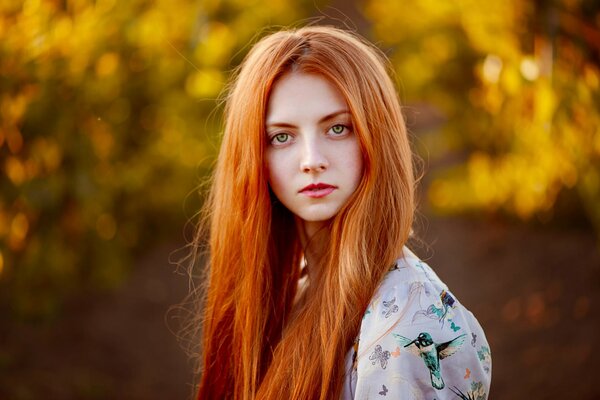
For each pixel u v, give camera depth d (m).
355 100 1.45
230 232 1.66
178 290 6.18
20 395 4.21
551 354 4.89
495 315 5.73
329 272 1.50
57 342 5.01
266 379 1.58
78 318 5.42
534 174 5.23
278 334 1.72
